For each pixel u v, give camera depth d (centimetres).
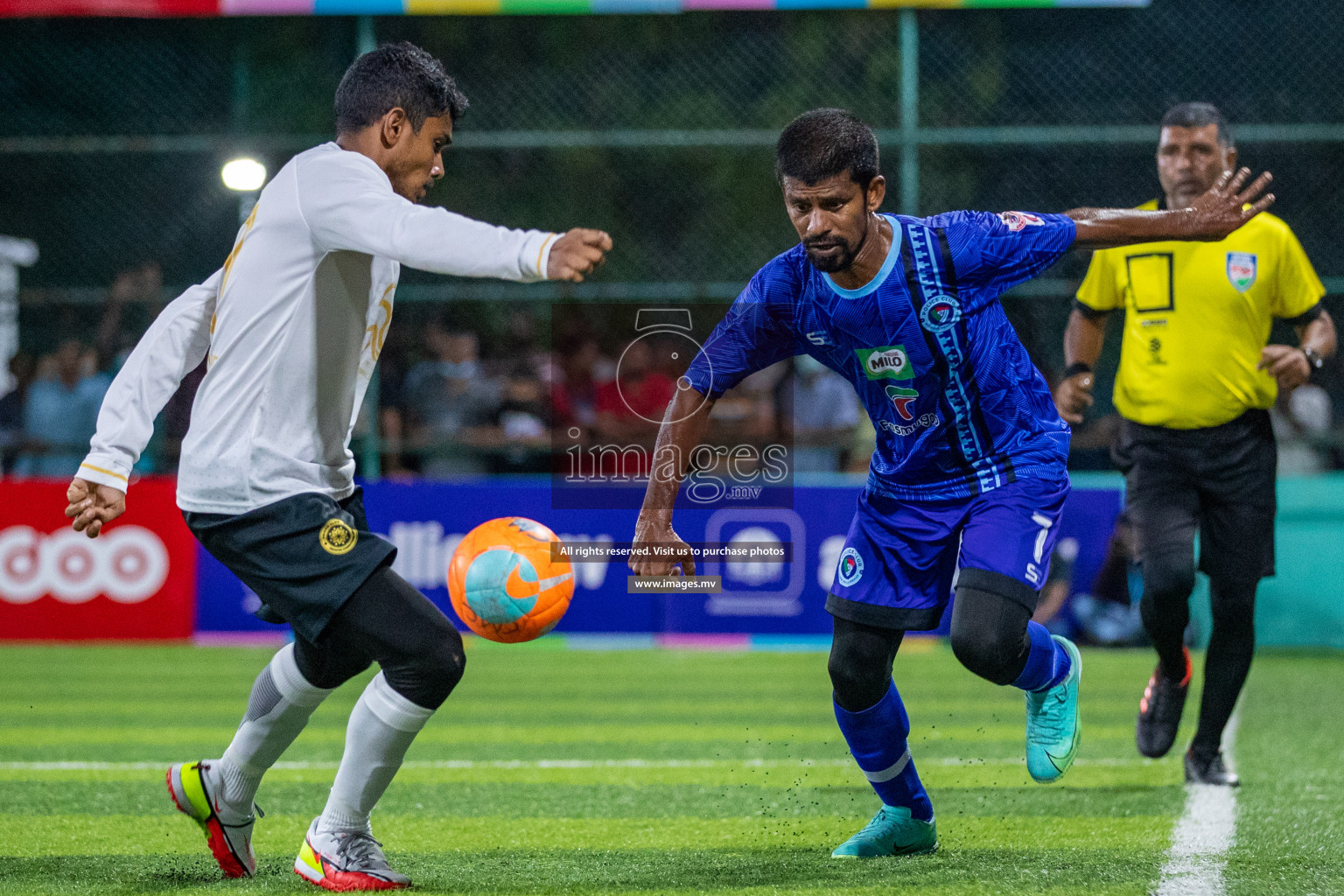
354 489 1185
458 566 1180
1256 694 2744
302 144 3822
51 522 3675
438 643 1112
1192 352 1714
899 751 1305
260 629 3700
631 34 5450
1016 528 1234
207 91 5397
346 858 1162
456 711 2595
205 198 4781
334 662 1190
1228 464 1717
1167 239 1244
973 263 1201
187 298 1216
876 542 1277
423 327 3872
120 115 5381
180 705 2664
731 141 3712
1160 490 1741
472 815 1594
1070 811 1581
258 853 1356
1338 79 4578
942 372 1223
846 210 1152
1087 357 1848
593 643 3694
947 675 3084
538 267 985
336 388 1135
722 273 5188
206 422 1124
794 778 1861
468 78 5428
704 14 5438
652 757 2062
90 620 3672
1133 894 1149
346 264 1115
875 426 1288
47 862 1312
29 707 2641
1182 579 1683
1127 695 2758
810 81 5416
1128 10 4925
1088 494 3581
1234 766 1906
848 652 1272
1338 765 1920
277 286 1105
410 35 5381
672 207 5253
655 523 1254
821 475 3731
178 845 1397
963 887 1177
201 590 3700
